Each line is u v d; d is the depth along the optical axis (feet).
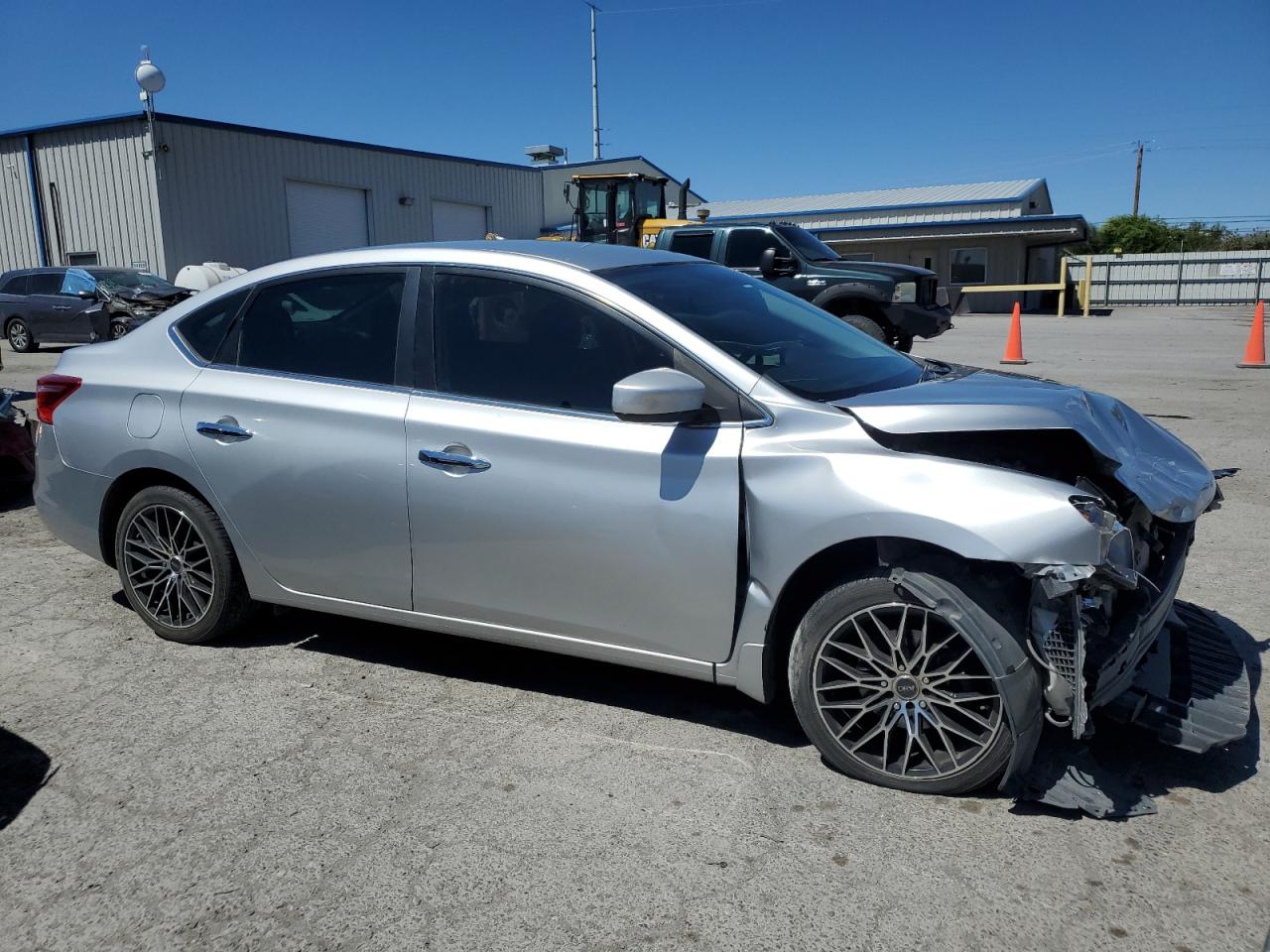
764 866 9.17
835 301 42.55
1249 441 27.78
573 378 11.48
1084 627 9.69
